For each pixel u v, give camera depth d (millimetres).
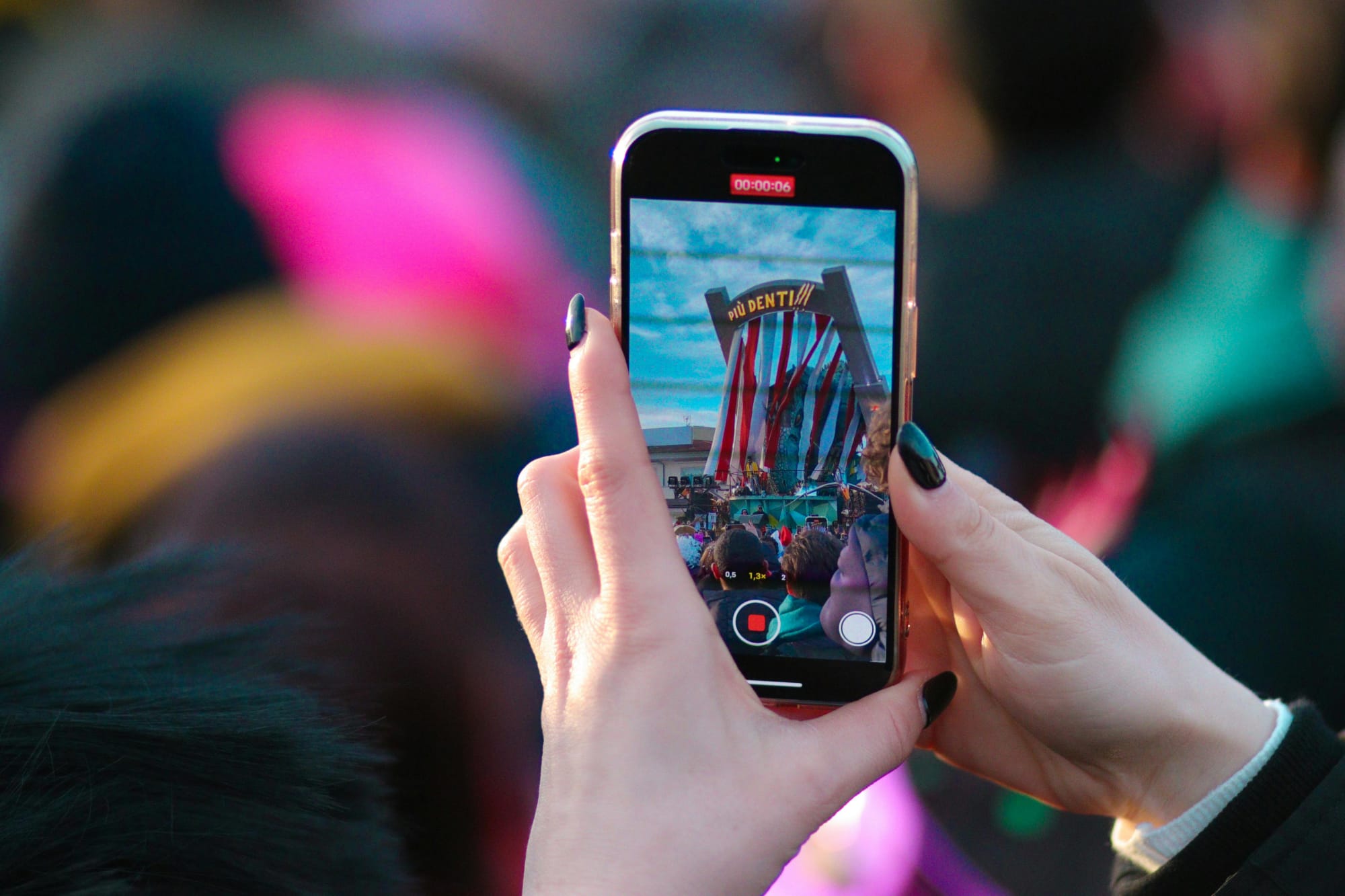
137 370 1196
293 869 763
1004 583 918
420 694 1113
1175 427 1480
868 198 1056
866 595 1044
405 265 1279
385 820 909
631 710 806
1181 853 930
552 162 1759
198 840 729
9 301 1210
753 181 1056
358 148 1317
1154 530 1481
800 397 1060
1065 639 925
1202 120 1661
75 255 1204
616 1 3270
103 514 1147
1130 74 1687
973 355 1749
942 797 1544
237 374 1164
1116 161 1688
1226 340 1475
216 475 1111
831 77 2875
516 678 1192
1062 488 1701
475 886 1160
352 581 1082
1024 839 1520
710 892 783
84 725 721
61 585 836
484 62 1873
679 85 3160
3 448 1217
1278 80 1514
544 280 1482
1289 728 932
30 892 670
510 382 1312
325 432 1134
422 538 1138
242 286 1219
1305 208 1506
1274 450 1421
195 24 1332
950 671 1048
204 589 948
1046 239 1685
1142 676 930
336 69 1378
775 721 845
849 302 1059
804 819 821
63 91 1285
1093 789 1055
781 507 1053
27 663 758
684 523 1056
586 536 889
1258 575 1401
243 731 759
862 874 1505
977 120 1761
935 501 903
